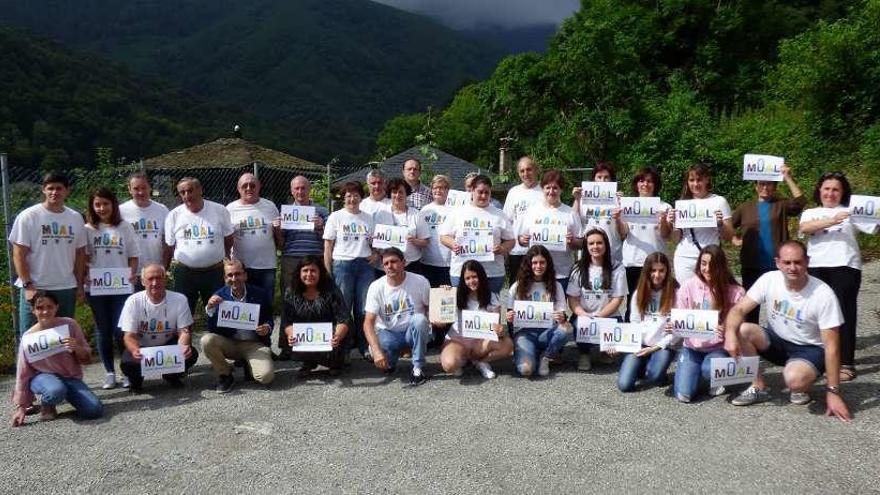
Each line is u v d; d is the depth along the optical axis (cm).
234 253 673
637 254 637
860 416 480
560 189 652
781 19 2953
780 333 512
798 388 497
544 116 1905
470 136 4588
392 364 605
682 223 603
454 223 662
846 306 550
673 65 3034
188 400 563
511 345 611
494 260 653
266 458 441
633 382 552
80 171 1002
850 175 1494
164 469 430
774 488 384
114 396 582
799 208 577
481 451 441
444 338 655
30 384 518
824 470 403
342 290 664
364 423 495
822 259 555
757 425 472
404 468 419
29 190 810
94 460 446
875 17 1708
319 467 425
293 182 688
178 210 645
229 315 583
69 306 583
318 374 627
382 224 689
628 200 635
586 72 1822
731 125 2142
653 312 571
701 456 426
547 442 453
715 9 2917
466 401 539
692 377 523
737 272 1056
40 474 428
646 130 1753
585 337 596
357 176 2408
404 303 602
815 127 1711
